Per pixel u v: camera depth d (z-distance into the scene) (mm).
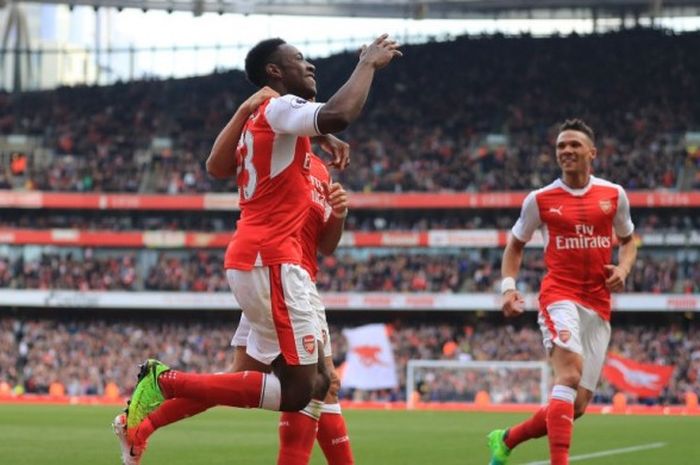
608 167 55875
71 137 63031
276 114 7320
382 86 64125
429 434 23594
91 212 59750
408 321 55719
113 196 57469
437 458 16578
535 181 55469
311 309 7641
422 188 56594
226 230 58031
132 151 62062
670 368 40406
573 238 10180
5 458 15758
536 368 44312
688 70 61438
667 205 52250
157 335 55469
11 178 60062
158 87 66750
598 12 62969
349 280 54031
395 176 57562
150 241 56562
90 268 56406
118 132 63406
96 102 66000
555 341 9961
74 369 52719
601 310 10250
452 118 61375
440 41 66562
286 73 7812
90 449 17766
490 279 53531
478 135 59938
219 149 7750
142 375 7719
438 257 55500
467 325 54875
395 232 54375
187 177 59438
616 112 59438
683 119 58125
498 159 57781
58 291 54906
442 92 63188
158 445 19000
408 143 59906
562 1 56125
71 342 54688
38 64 76625
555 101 61125
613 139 57688
